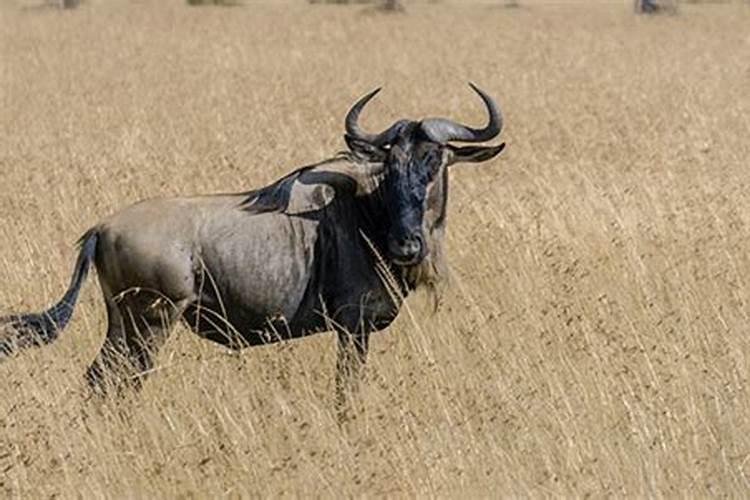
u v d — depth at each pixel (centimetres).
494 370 3450
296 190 3469
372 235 3475
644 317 3953
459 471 2967
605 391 3359
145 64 12012
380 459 3038
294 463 2994
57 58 12588
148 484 2953
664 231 4847
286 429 3145
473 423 3244
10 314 3634
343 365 3481
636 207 5188
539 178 5722
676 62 11844
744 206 5256
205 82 10544
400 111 8794
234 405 3259
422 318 3734
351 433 3250
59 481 2955
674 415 3238
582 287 4184
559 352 3622
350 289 3469
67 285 4159
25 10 19412
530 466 3045
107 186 5500
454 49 13300
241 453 3023
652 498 2898
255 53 12988
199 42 14112
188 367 3459
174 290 3359
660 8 19012
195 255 3378
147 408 3238
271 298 3416
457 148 3475
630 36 14925
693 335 3778
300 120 7950
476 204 5197
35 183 5712
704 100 8981
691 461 3052
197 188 5550
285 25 16462
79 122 8231
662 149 6862
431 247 3509
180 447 3067
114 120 8262
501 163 6550
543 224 4859
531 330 3772
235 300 3406
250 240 3403
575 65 11562
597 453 3078
